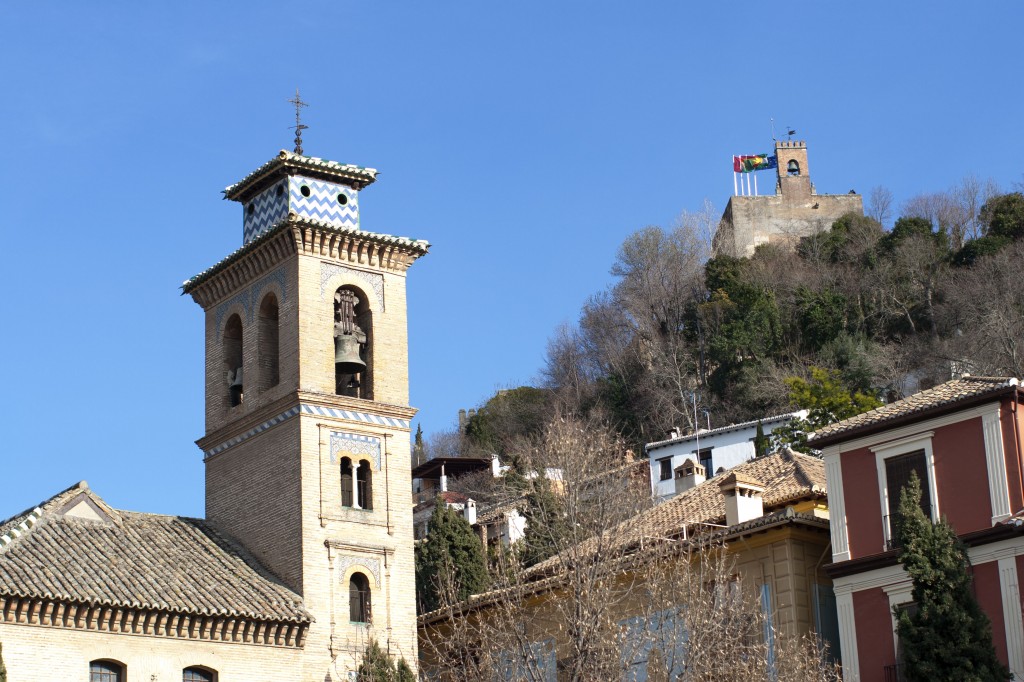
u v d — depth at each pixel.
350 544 54.84
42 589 47.91
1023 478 44.19
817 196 149.62
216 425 59.16
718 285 124.06
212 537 56.44
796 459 57.72
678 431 101.38
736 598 44.84
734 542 50.50
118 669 49.22
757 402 108.75
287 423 55.75
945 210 131.12
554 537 51.91
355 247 57.88
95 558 51.56
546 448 60.03
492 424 126.69
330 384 56.19
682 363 117.50
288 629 52.22
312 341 56.16
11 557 49.84
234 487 57.62
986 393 45.00
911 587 45.12
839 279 119.75
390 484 56.72
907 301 115.19
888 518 46.75
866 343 109.62
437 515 71.75
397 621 55.12
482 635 45.75
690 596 44.25
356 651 53.69
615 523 46.56
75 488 54.88
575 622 43.34
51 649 47.91
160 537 55.00
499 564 50.56
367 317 58.31
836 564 47.28
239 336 60.25
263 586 53.41
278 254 57.38
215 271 59.81
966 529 44.97
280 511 55.12
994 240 117.19
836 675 44.47
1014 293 106.31
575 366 127.19
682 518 55.38
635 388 118.56
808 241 133.25
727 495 53.50
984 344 99.81
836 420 85.88
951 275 114.44
